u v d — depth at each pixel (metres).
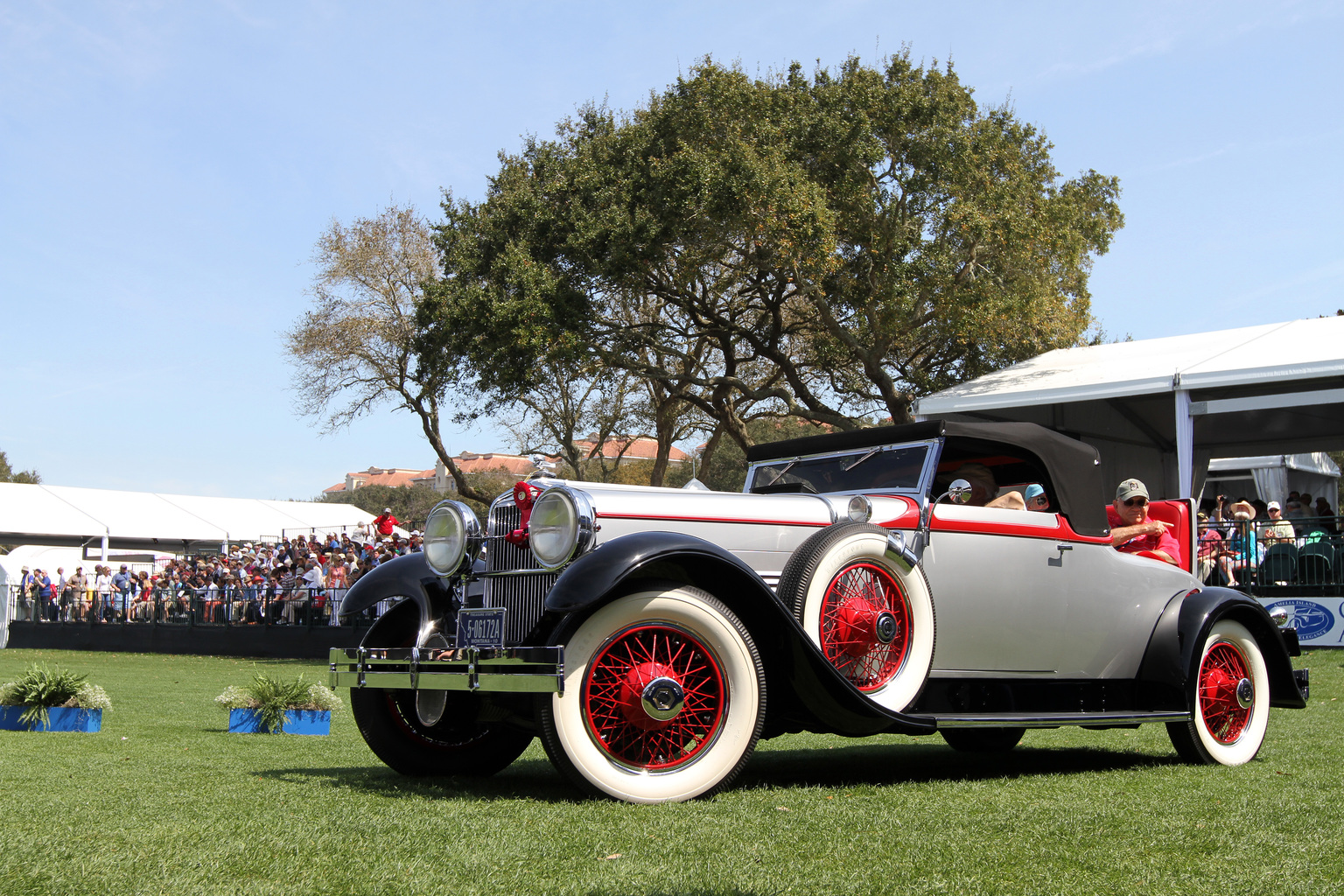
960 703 4.65
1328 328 15.27
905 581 4.28
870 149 16.61
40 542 28.12
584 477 27.16
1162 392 14.10
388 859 2.71
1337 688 9.11
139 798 3.68
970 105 17.72
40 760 4.93
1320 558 12.69
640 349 21.05
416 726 4.59
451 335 19.75
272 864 2.65
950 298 16.97
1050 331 19.20
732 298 21.27
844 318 19.48
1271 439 19.44
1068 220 19.02
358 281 24.66
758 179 16.23
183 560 25.62
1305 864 2.75
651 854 2.79
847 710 3.95
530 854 2.78
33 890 2.40
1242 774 4.62
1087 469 5.16
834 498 4.59
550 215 19.34
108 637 23.42
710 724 3.80
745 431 21.66
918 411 16.39
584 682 3.61
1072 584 4.97
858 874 2.61
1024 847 2.93
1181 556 5.93
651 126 19.23
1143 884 2.55
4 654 21.20
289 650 19.70
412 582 4.50
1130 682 5.19
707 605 3.73
